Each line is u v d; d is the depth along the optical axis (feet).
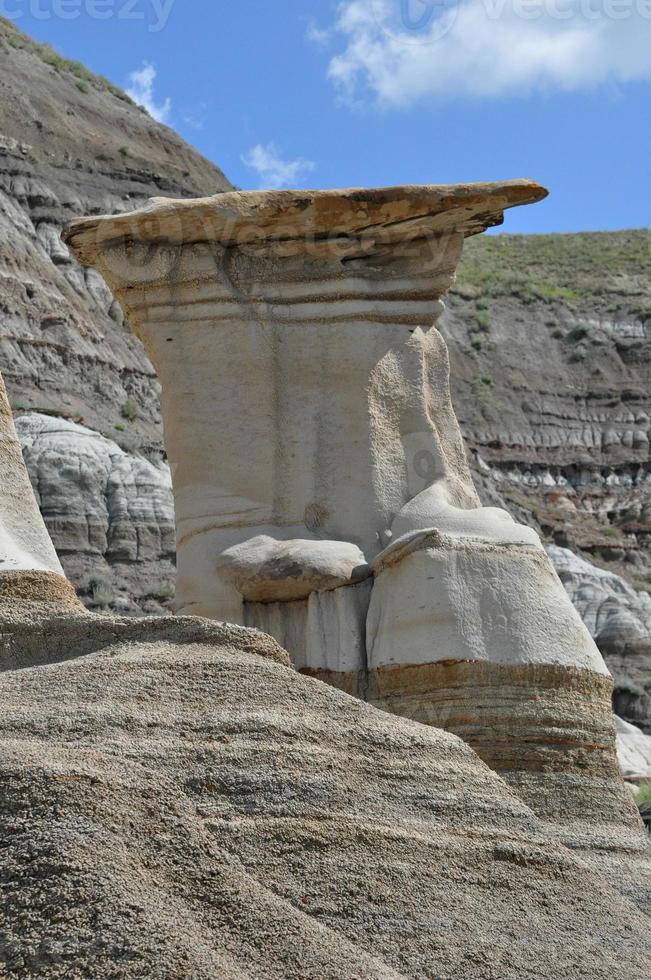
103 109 247.09
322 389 48.85
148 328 48.70
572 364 280.51
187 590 46.93
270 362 48.57
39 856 27.99
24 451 147.95
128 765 30.68
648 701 192.75
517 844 33.14
